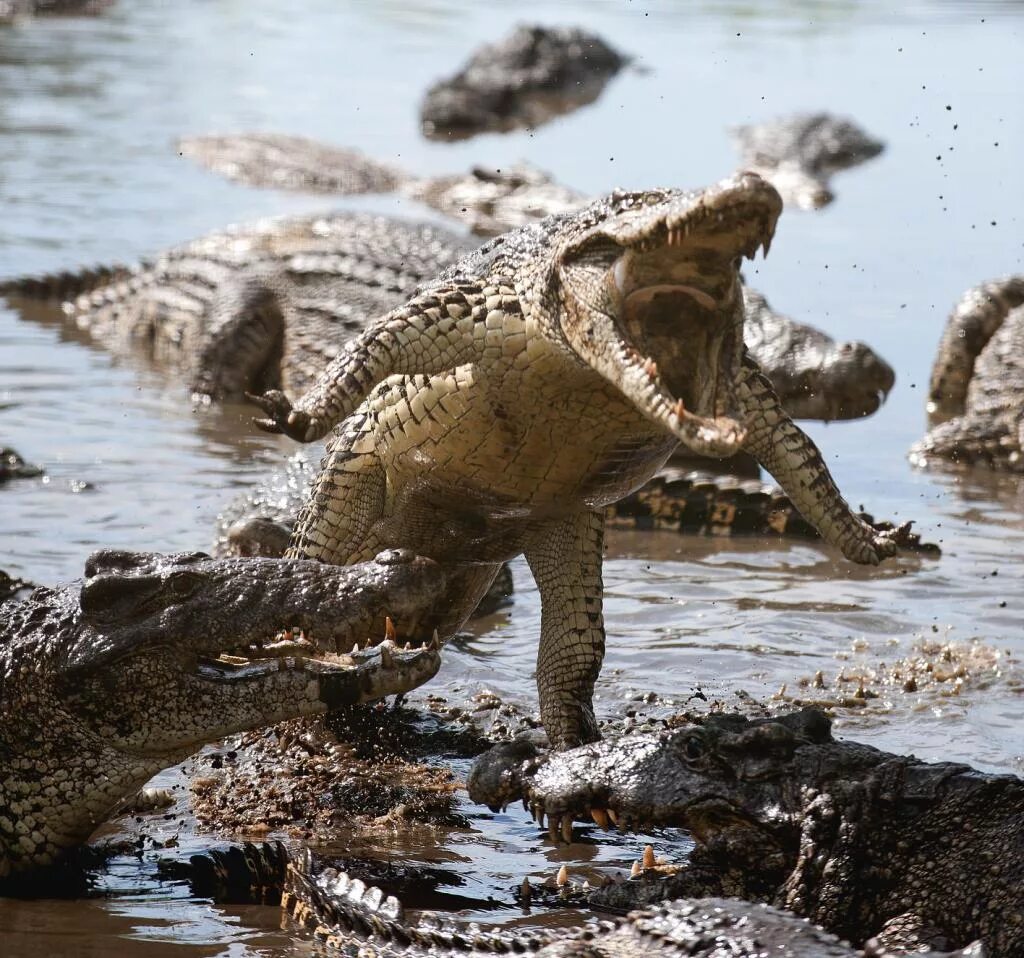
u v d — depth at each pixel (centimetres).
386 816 2325
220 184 7725
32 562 3262
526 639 3144
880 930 1912
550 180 7544
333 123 9562
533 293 2220
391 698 2734
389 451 2452
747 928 1772
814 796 1966
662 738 2072
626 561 3612
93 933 1925
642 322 2084
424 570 2055
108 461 4056
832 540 2534
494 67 10494
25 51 11369
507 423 2306
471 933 1844
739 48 12569
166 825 2278
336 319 4794
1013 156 8606
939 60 11975
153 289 5412
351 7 14838
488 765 2120
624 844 2264
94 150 8250
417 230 5275
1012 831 1919
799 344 4594
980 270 6244
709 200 1914
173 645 2050
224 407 4722
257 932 1938
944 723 2681
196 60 11500
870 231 6950
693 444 1952
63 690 2059
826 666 2972
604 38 12556
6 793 2080
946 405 4934
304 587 2050
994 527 3856
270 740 2589
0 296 5822
